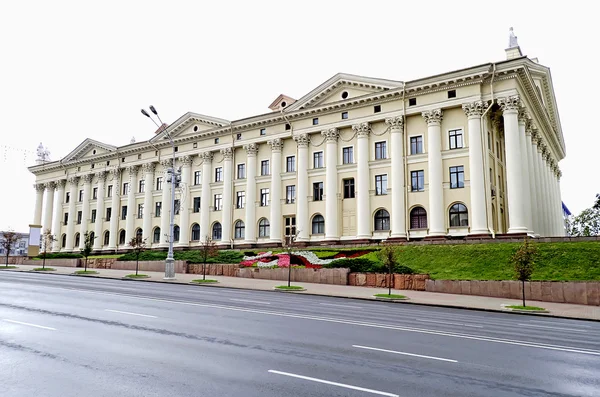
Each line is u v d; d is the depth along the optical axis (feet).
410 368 25.59
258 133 159.22
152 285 87.30
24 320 39.58
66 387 20.89
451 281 82.07
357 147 136.98
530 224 115.24
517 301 72.43
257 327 38.60
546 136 166.09
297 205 145.07
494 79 117.39
